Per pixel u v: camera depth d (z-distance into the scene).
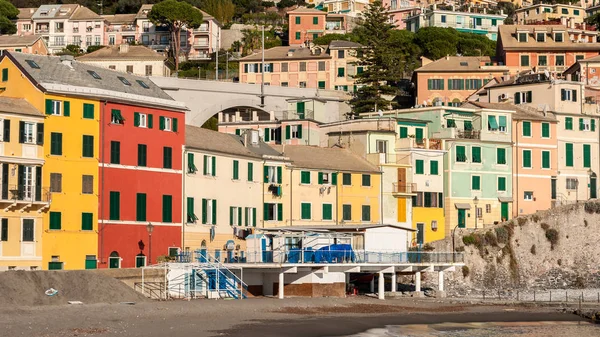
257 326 78.88
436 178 137.25
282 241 106.44
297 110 149.75
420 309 99.56
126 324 75.38
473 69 193.12
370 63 182.38
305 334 76.62
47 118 99.44
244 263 98.62
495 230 132.12
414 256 112.44
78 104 101.88
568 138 147.25
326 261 103.62
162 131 109.50
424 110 142.38
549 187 144.88
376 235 111.19
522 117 143.88
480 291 127.25
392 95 185.62
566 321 93.56
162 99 110.31
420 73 194.12
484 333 83.25
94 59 198.25
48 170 99.00
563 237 136.38
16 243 95.94
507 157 142.12
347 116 173.75
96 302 86.75
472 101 154.88
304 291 104.88
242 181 119.25
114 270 91.56
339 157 133.38
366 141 135.00
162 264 97.38
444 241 128.88
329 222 127.44
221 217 115.88
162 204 108.25
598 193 149.00
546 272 133.75
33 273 85.25
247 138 124.25
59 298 85.06
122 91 107.06
